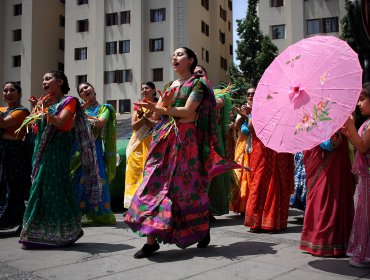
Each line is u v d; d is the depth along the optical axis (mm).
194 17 32219
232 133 6188
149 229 3498
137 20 31547
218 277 3051
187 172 3740
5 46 36219
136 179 6297
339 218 3598
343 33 20297
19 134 4770
